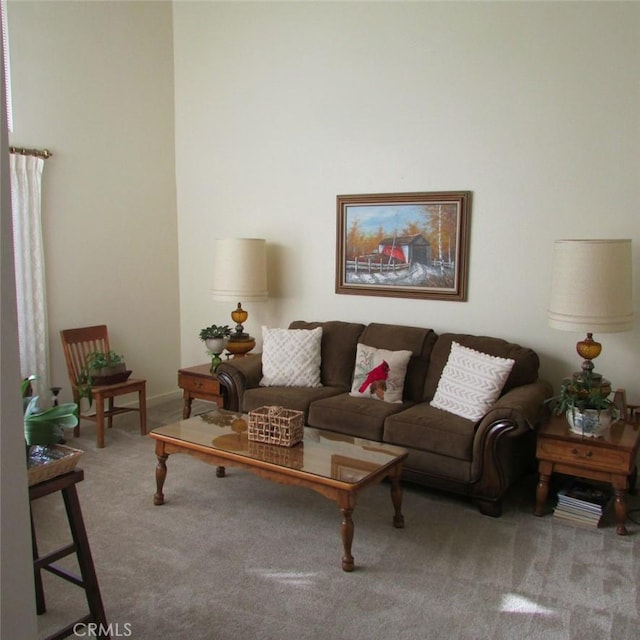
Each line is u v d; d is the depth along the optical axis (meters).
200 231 5.49
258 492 3.58
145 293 5.35
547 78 3.80
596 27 3.63
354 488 2.62
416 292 4.38
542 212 3.90
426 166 4.28
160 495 3.38
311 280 4.90
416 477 3.49
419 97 4.25
